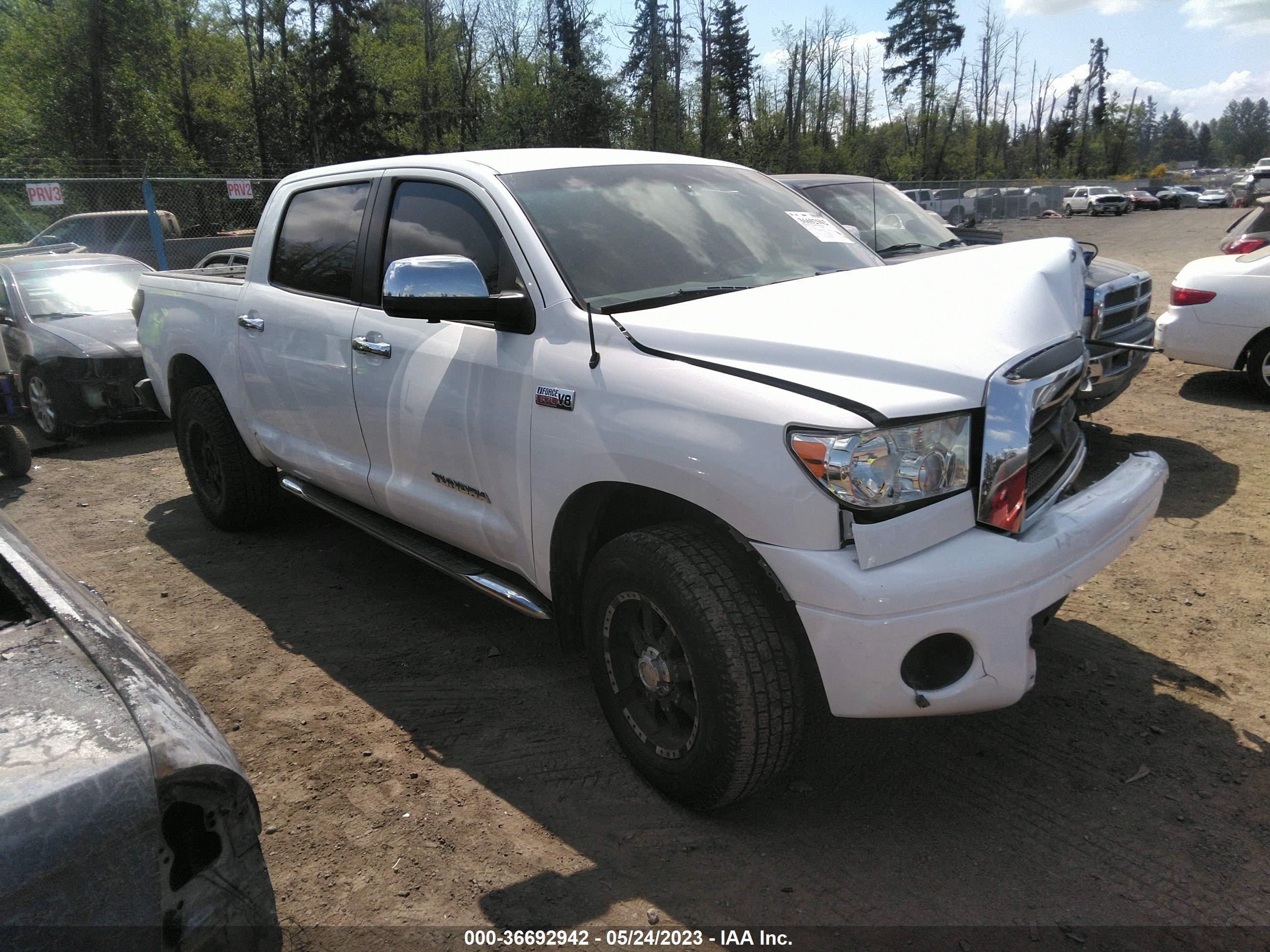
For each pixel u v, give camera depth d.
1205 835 2.51
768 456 2.22
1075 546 2.37
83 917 1.21
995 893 2.32
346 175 3.90
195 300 4.86
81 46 35.47
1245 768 2.79
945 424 2.22
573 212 3.12
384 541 3.71
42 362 7.78
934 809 2.67
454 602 4.23
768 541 2.25
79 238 17.83
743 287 3.07
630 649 2.76
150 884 1.27
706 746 2.44
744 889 2.37
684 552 2.45
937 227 7.50
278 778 2.91
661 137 53.91
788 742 2.41
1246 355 7.35
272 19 45.81
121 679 1.42
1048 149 95.94
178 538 5.26
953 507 2.24
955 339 2.38
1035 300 2.61
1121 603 3.95
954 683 2.26
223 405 4.85
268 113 43.84
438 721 3.22
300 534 5.21
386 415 3.48
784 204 3.77
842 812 2.67
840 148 67.62
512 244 3.01
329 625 4.03
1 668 1.43
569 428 2.69
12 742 1.26
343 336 3.67
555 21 48.59
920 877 2.39
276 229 4.30
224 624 4.07
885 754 2.94
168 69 40.19
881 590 2.12
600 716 3.23
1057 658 3.51
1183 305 7.51
